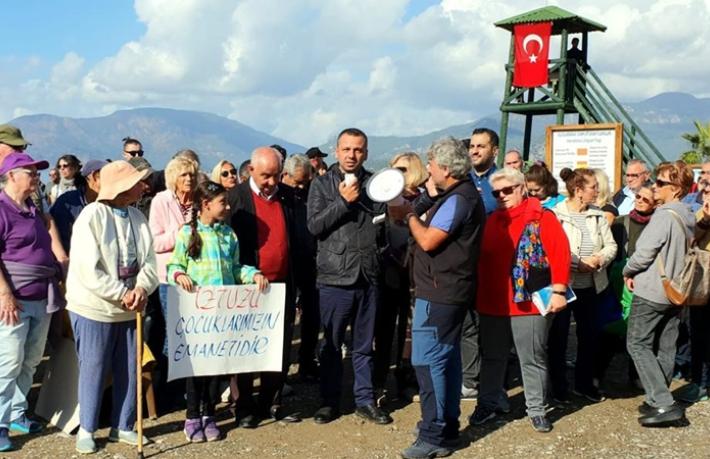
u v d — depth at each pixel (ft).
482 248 19.81
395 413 21.08
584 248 21.45
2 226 17.89
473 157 21.95
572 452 18.22
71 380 19.27
